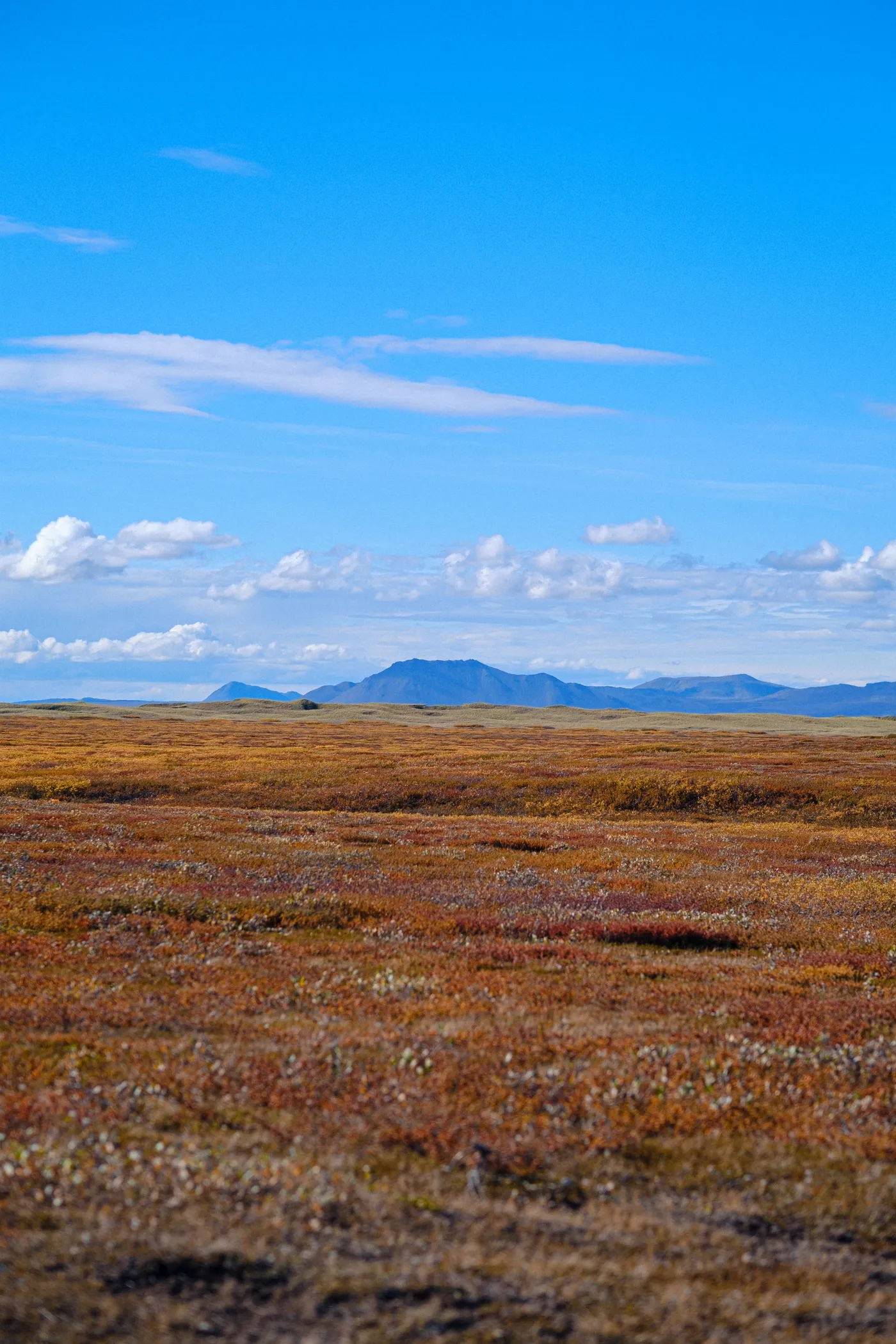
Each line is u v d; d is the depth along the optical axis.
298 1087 10.54
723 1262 7.54
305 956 19.22
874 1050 13.23
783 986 17.84
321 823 48.06
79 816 46.25
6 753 92.62
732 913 27.25
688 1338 6.60
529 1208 8.09
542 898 28.34
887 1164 9.43
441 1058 11.84
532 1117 9.96
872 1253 7.90
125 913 22.91
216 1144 9.03
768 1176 9.07
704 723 178.00
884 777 67.81
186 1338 6.32
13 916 21.50
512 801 64.00
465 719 197.38
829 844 44.44
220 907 23.97
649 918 25.88
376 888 28.56
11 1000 14.19
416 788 66.44
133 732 136.75
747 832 49.66
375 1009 14.67
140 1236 7.33
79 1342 6.25
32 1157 8.46
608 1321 6.70
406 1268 7.13
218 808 56.78
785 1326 6.80
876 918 27.25
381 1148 9.10
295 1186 8.12
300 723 169.88
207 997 15.05
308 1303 6.70
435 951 20.36
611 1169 8.92
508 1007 15.01
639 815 61.12
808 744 111.38
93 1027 12.93
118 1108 9.76
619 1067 11.82
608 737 129.25
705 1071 11.75
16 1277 6.82
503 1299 6.88
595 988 16.94
